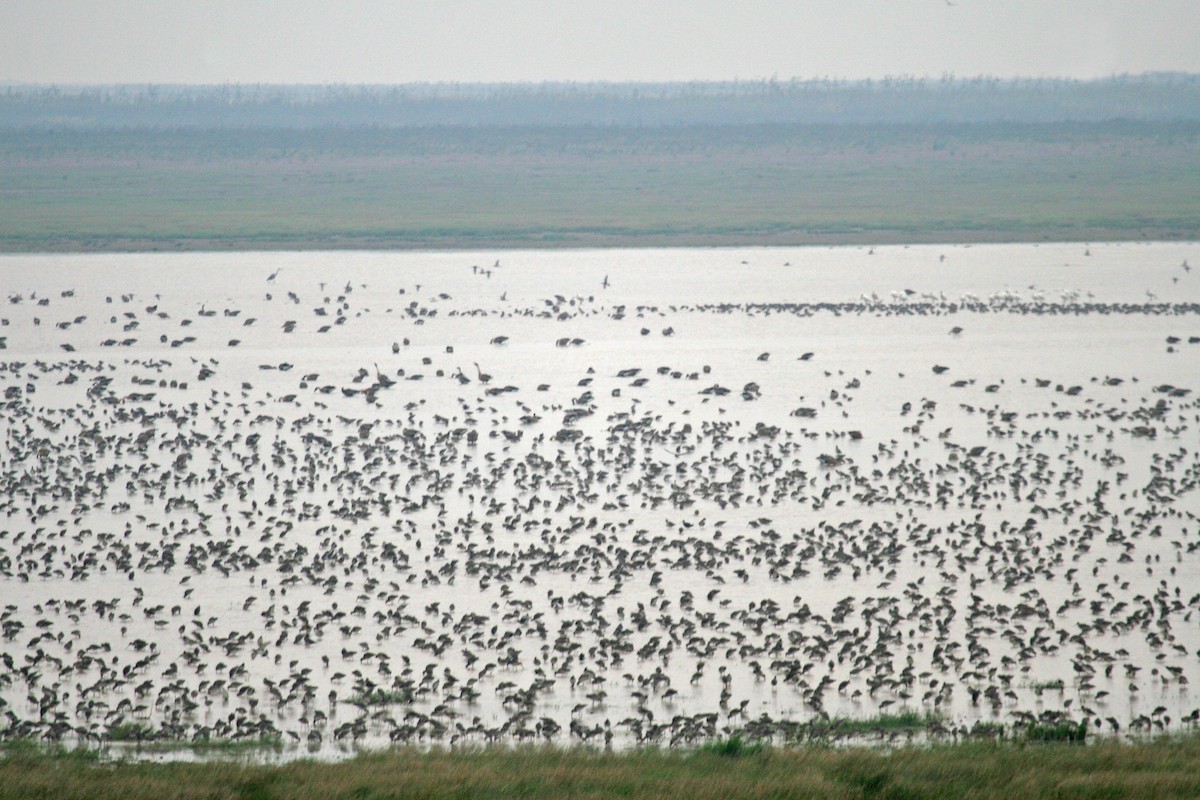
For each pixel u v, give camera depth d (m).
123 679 57.78
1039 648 61.31
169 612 66.69
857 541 76.69
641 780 40.66
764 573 72.00
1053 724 50.59
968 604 67.31
